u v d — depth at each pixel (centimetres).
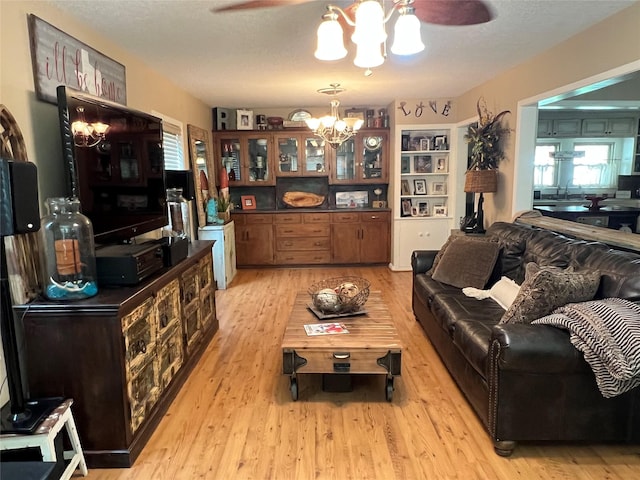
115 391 196
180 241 281
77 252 201
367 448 213
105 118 239
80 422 198
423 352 326
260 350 336
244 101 563
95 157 228
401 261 602
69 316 191
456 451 210
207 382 284
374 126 619
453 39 307
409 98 563
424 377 287
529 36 302
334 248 621
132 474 196
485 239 351
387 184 641
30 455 177
